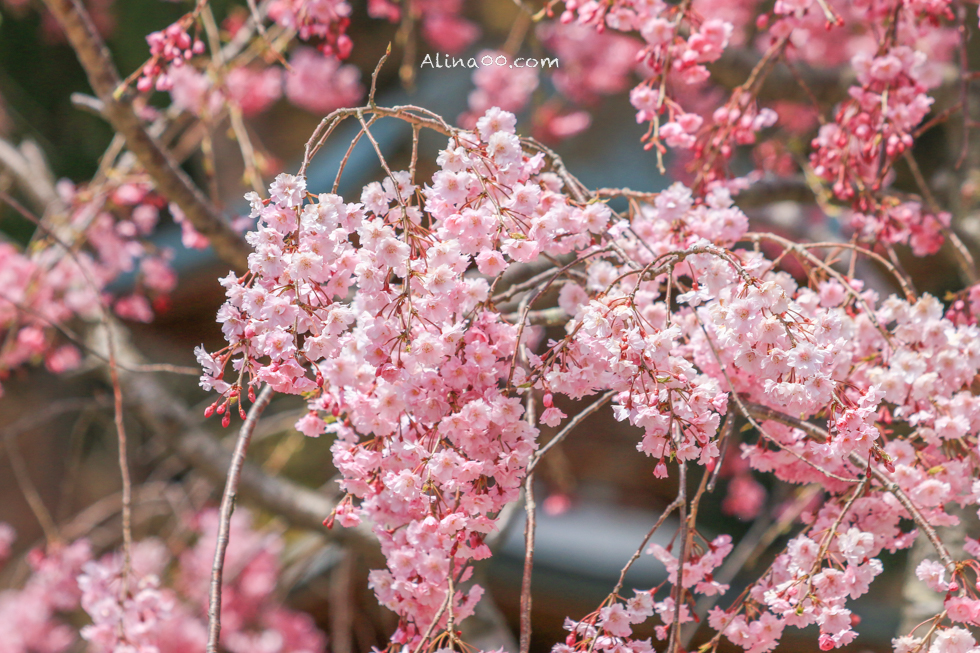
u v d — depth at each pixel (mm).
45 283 4027
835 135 2674
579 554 5340
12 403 6602
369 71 7684
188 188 2846
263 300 2301
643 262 2502
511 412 2326
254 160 3113
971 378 2453
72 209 3957
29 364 6641
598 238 2457
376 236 2301
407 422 2354
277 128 7816
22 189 4559
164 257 4160
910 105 2619
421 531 2330
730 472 5863
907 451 2441
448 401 2338
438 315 2311
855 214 2695
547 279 2504
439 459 2318
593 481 6414
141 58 6859
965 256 2693
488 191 2330
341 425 2389
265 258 2299
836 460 2443
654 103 2611
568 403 6504
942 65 3471
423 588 2369
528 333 2504
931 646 2355
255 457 6484
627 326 2312
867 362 2498
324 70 5188
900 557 5258
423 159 6004
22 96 6977
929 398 2451
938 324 2465
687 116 2592
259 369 2322
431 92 6902
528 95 5188
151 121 4227
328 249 2301
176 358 6770
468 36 5676
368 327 2305
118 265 4109
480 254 2326
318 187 5922
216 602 2350
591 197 2461
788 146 3734
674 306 2525
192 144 4160
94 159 7289
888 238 2688
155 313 6391
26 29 7027
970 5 3688
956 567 2342
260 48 3248
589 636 2352
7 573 6258
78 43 2732
